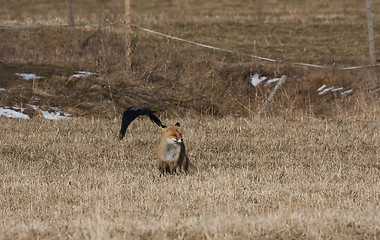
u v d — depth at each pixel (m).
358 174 38.41
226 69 84.94
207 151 47.25
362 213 27.14
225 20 130.00
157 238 23.42
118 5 167.00
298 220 25.22
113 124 59.22
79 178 36.53
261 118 65.81
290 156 45.22
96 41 102.25
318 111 75.25
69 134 52.25
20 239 23.09
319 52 102.31
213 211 28.25
